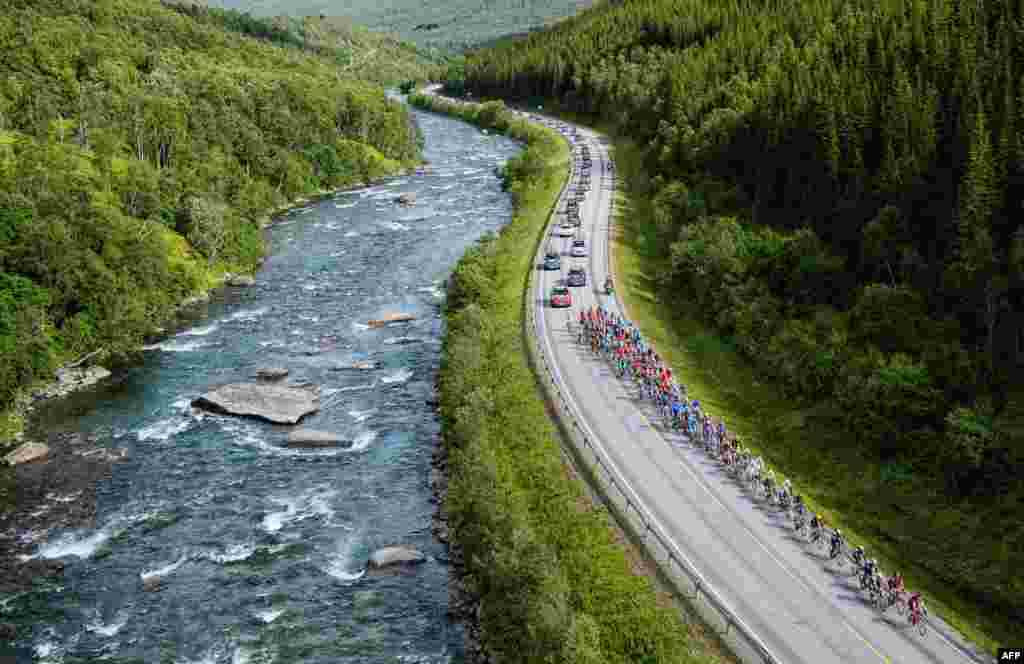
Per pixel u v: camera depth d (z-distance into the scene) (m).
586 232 141.75
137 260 118.75
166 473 81.19
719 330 103.00
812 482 72.88
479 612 60.66
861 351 84.19
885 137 108.88
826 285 97.62
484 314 103.25
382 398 95.62
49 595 64.44
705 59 199.00
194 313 122.88
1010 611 55.25
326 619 61.44
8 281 100.56
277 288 132.88
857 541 63.22
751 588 55.72
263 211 171.12
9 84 167.38
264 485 79.06
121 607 63.09
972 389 73.31
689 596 54.81
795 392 86.06
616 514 64.06
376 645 58.59
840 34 161.75
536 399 83.50
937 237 92.31
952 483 67.06
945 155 100.06
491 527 63.41
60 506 75.88
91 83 179.25
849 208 103.62
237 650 58.53
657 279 122.25
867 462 73.56
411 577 65.56
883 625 52.34
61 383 99.31
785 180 125.62
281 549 69.62
